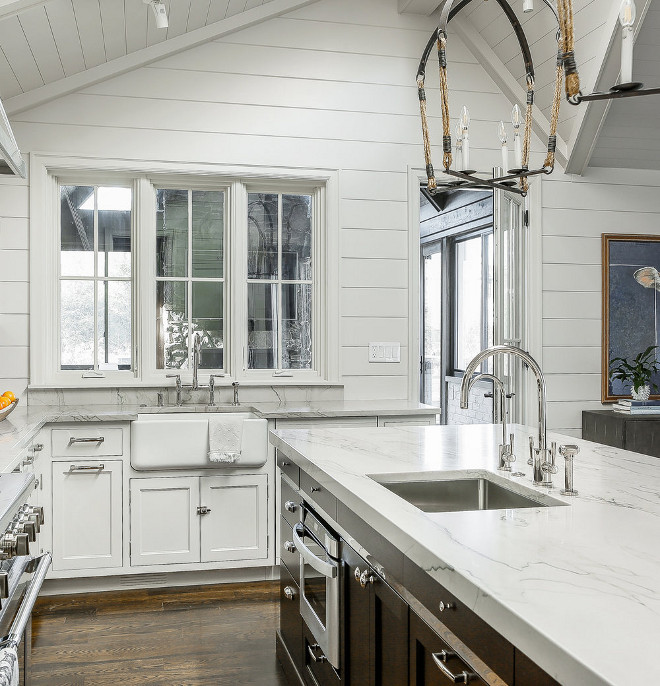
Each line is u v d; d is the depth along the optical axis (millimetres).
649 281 4988
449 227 6641
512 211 4664
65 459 3750
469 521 1594
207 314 4512
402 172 4656
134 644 3119
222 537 3896
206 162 4375
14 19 3254
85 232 4367
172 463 3793
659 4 3703
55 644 3117
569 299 4883
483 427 3158
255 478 3926
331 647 2145
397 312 4652
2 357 4152
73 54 3891
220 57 4398
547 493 1866
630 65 1438
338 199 4559
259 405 4273
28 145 4160
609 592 1154
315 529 2402
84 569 3770
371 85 4613
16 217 4164
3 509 1582
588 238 4906
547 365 4852
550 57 4289
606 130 4605
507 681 1155
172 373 4410
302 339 4652
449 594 1378
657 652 938
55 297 4285
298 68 4508
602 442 4672
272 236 4605
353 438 2826
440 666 1380
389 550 1713
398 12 4648
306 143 4520
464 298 6578
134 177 4363
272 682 2781
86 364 4379
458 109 4742
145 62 4234
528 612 1072
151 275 4398
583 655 927
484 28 4582
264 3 4367
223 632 3258
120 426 3807
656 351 5012
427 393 7418
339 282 4566
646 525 1559
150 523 3830
